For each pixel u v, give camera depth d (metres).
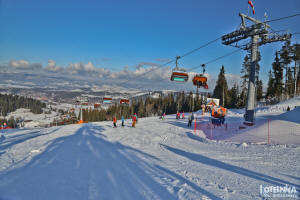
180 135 15.75
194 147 10.75
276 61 54.50
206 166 6.59
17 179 4.93
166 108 91.94
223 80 60.12
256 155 8.02
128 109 102.88
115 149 9.92
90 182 4.82
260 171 5.90
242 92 55.41
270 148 9.09
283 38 14.68
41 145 11.06
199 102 70.25
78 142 12.07
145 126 22.72
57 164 6.49
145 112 99.56
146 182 4.91
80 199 3.84
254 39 15.23
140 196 4.05
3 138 19.97
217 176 5.47
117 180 5.02
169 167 6.43
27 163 6.64
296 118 15.12
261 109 39.09
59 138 14.22
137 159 7.61
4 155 8.35
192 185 4.73
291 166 6.30
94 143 11.85
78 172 5.64
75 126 27.36
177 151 9.57
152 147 10.82
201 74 15.84
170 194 4.18
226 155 8.34
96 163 6.77
